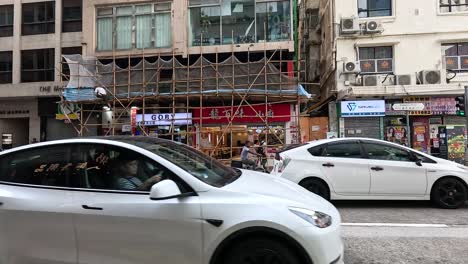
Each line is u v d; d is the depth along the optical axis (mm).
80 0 25094
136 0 20297
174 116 16922
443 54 18844
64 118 22188
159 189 3342
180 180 3592
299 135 16531
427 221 6926
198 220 3381
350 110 18625
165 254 3404
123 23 20562
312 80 25859
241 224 3324
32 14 25922
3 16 26406
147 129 18703
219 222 3355
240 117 17391
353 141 8516
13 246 3658
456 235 5934
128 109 18469
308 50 26469
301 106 23719
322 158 8367
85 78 17031
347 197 8195
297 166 8352
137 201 3518
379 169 8133
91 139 4012
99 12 20797
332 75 20391
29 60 25641
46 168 3916
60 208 3602
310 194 4047
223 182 3809
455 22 18641
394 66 18984
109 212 3502
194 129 18375
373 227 6504
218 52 19422
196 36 19875
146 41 20297
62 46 25062
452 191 7969
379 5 19438
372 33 18984
